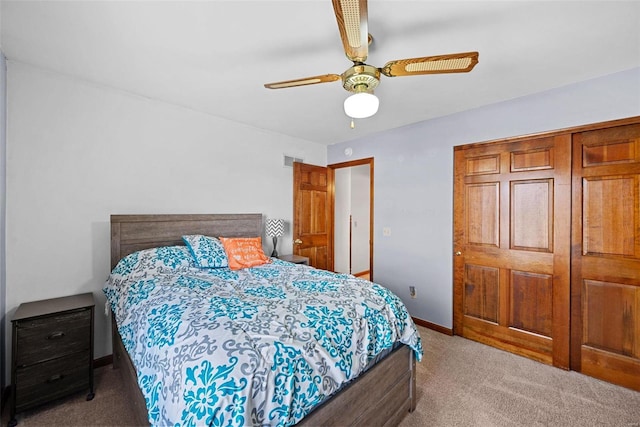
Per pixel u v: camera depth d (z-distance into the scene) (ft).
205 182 9.83
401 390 5.58
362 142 12.64
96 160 7.63
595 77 7.04
